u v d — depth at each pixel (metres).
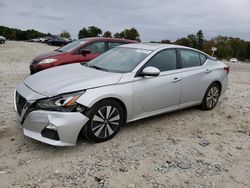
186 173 3.47
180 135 4.66
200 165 3.70
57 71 4.65
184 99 5.32
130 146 4.10
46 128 3.55
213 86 6.05
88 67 4.89
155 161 3.71
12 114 5.11
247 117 5.95
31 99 3.68
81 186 3.08
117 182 3.19
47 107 3.56
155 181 3.26
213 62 6.14
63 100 3.62
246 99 7.69
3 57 17.53
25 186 3.03
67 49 8.55
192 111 6.05
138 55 4.86
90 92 3.82
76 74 4.34
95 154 3.79
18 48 27.19
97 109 3.91
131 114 4.41
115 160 3.67
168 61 5.05
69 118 3.59
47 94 3.66
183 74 5.18
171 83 4.90
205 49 104.25
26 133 3.71
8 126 4.53
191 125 5.18
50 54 8.32
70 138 3.65
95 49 8.58
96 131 3.99
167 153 3.96
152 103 4.67
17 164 3.44
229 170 3.64
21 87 4.17
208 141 4.51
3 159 3.53
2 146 3.86
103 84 4.00
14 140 4.05
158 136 4.54
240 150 4.28
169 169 3.54
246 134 4.96
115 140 4.25
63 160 3.59
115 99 4.14
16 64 13.98
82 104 3.70
